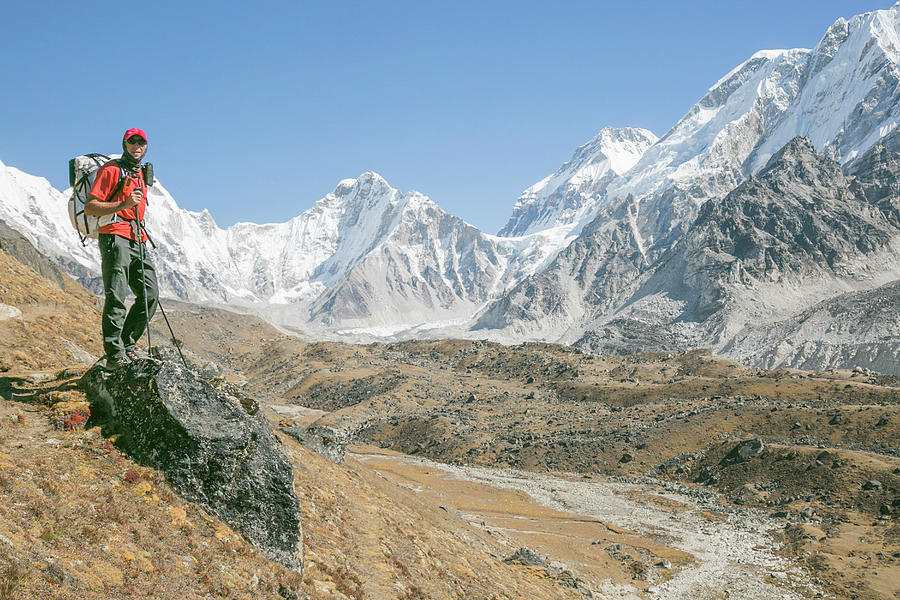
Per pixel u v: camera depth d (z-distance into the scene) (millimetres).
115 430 14773
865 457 121375
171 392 14656
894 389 164250
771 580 78438
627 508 117750
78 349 23609
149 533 12805
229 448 14695
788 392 178750
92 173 14539
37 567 10289
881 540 91812
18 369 18844
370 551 22109
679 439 156625
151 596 11352
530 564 48156
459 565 28297
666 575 78250
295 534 15531
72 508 12133
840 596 72875
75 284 45500
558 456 157375
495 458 161125
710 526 105938
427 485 119750
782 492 120125
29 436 13828
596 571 75688
